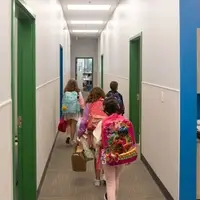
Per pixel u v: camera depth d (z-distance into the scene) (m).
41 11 4.27
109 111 3.21
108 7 9.19
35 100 3.56
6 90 2.12
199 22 3.36
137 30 5.91
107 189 3.34
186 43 3.37
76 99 6.45
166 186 3.95
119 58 8.50
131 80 6.67
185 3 3.34
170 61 3.73
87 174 4.85
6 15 2.13
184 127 3.42
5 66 2.09
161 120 4.20
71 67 19.16
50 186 4.32
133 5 6.31
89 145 4.19
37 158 3.87
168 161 3.86
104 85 13.75
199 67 3.39
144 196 3.99
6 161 2.13
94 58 19.19
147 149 5.11
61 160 5.60
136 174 4.84
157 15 4.36
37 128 3.85
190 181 3.47
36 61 3.73
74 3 8.56
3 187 2.05
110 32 10.99
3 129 2.03
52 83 6.11
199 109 3.88
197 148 3.50
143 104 5.44
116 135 3.11
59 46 8.27
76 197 3.95
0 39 1.95
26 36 3.49
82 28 14.18
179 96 3.42
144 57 5.34
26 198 3.62
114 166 3.26
